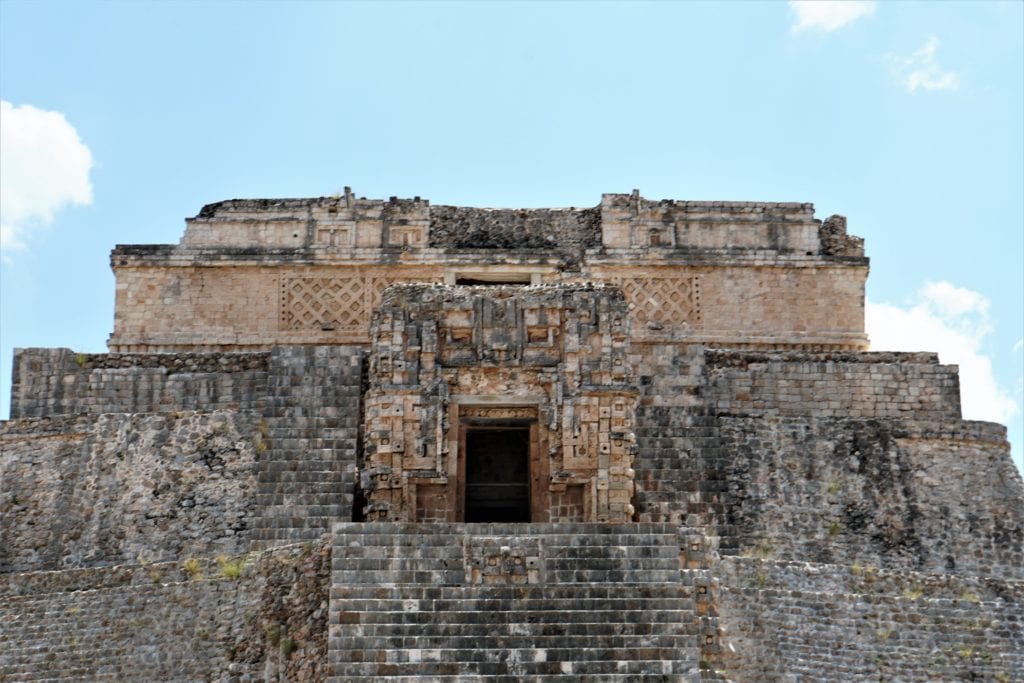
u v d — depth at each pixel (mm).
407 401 36281
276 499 36688
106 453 37406
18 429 38156
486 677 29375
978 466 38281
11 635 32656
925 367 40562
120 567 33438
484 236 43844
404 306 36938
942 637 32062
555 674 29547
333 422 37688
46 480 37469
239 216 43625
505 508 38531
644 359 40094
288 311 42938
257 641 31125
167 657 31531
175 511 36656
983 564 37250
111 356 39688
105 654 31984
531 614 30328
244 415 37688
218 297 43031
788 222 43781
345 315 42938
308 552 31797
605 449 36031
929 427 38406
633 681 29594
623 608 30719
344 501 36656
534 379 36688
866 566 34938
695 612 31062
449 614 30250
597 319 36906
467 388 36656
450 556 31172
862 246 43906
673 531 32156
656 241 43562
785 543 37031
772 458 38000
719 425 38281
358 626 30031
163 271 43188
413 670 29453
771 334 43000
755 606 31844
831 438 38281
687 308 43094
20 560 36719
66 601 32844
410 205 43844
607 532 31969
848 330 43125
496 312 37031
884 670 31516
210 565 33031
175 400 39188
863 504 37594
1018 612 32562
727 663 30891
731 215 43781
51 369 39625
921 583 33031
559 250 43656
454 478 36156
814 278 43438
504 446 38844
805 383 40344
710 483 37688
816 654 31516
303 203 43750
